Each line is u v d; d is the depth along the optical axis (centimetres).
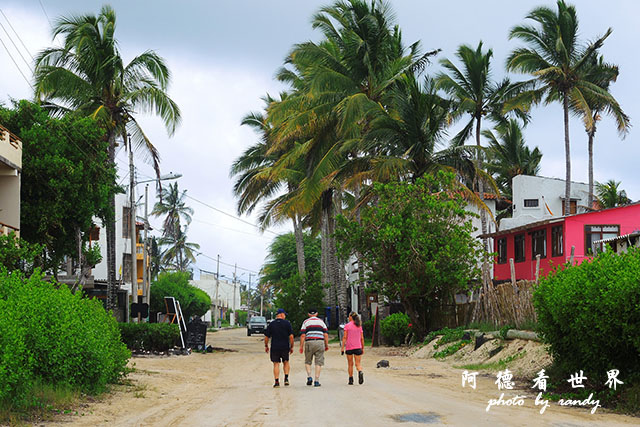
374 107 3231
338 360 2523
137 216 5797
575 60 4238
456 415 1038
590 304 1205
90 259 2873
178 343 2989
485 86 4375
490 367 1927
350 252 3178
